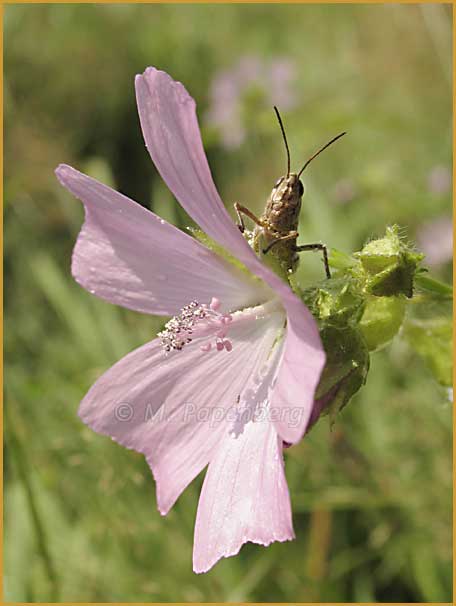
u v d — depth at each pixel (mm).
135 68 358
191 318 123
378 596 181
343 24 362
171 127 111
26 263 265
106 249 127
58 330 244
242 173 305
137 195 323
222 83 301
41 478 179
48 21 361
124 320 210
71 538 180
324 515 176
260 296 126
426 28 319
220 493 117
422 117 303
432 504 179
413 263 123
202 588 174
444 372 147
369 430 189
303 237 222
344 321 118
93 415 128
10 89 327
